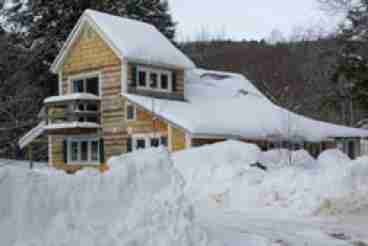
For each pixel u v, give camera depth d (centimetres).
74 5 3259
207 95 2988
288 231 1055
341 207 1300
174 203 788
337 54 2106
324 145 2808
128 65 2498
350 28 1977
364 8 1911
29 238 673
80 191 750
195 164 1748
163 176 828
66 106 2580
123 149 2455
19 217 684
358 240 984
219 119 2395
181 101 2695
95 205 751
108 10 3650
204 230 819
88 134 2625
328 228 1105
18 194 697
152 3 4197
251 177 1502
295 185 1412
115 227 738
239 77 3588
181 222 768
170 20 4372
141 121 2386
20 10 2350
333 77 2202
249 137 2348
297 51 4997
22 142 2592
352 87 2150
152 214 764
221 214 1280
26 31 2309
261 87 5000
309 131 2594
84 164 2631
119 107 2491
